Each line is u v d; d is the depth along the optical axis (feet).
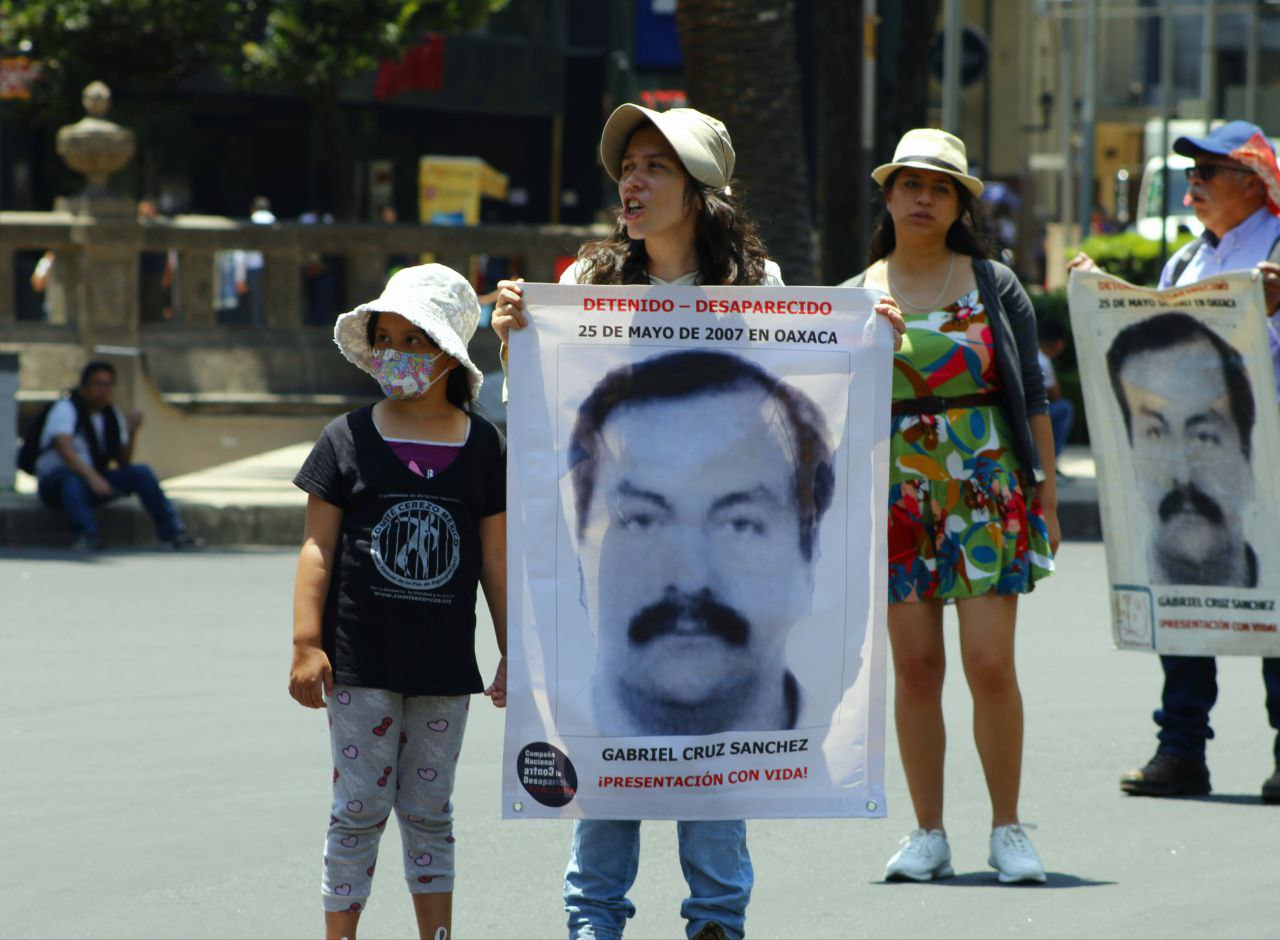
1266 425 42.29
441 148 228.22
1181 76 249.34
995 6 286.66
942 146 36.91
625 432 28.37
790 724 28.43
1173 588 43.21
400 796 29.73
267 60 163.94
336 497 29.14
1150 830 40.73
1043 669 59.11
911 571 36.91
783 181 101.86
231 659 59.26
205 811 41.68
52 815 41.22
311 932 33.55
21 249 115.85
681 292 28.40
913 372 36.63
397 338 29.14
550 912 34.96
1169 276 44.86
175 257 124.57
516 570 28.27
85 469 83.76
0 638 62.23
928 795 37.35
